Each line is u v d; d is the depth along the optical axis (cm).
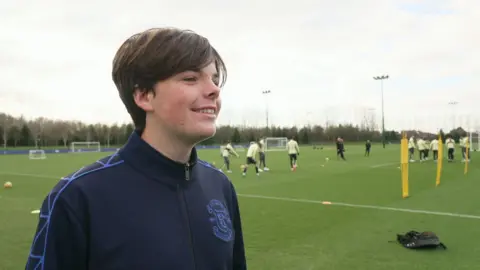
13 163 2844
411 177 1559
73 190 119
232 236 152
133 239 118
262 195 1138
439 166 1289
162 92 127
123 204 122
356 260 531
